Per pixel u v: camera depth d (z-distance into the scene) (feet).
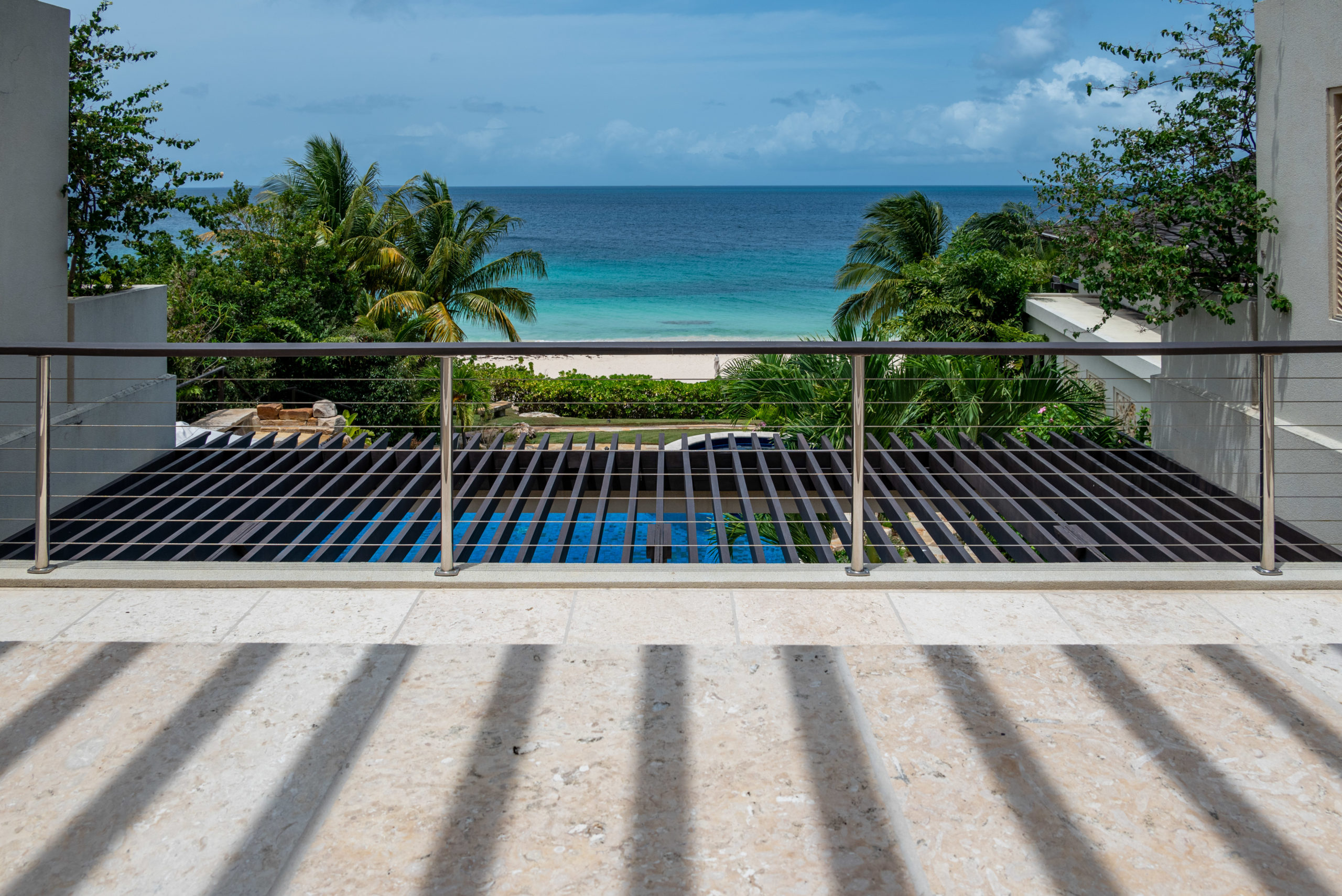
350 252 71.36
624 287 191.93
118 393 21.31
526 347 9.75
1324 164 18.72
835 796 6.17
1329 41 18.40
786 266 216.54
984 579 9.88
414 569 10.26
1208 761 6.56
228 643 8.46
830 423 26.73
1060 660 8.13
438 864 5.52
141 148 23.90
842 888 5.29
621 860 5.54
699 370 87.71
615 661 8.14
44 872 5.44
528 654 8.26
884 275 84.99
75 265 22.22
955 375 27.86
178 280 48.78
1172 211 23.62
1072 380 29.94
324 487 20.22
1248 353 9.91
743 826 5.87
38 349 9.83
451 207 80.53
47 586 9.98
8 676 7.85
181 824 5.90
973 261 59.11
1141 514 19.49
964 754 6.66
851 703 7.40
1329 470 18.07
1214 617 9.12
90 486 20.04
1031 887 5.29
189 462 23.11
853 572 10.09
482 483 22.75
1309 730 6.95
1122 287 24.36
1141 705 7.35
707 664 8.09
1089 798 6.13
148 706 7.37
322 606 9.44
